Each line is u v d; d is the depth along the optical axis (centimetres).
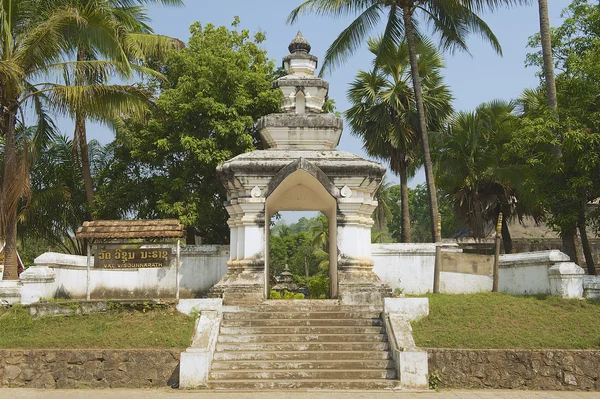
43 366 1121
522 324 1250
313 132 1577
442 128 2667
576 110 1498
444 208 4144
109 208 2091
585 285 1395
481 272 1544
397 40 2114
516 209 2562
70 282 1594
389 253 1673
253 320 1252
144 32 2417
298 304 1342
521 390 1085
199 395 991
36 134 1922
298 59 1691
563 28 2028
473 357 1116
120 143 2233
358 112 2694
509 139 2378
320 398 961
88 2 1723
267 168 1446
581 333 1203
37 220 2273
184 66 2053
